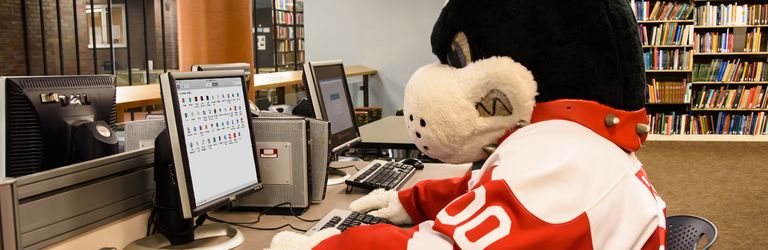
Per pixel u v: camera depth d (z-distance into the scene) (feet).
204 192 5.12
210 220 6.19
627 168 3.76
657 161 22.84
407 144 11.06
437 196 5.50
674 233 5.53
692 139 27.78
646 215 3.57
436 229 3.51
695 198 17.13
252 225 6.01
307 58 27.25
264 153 6.48
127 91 13.60
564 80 3.77
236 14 12.57
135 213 5.39
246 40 12.76
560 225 3.34
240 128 5.81
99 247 4.98
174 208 5.20
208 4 12.52
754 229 14.08
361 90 26.30
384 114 26.68
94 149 5.47
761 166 21.74
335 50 26.84
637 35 4.00
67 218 4.61
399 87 26.43
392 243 3.56
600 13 3.74
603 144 3.76
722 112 27.84
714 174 20.43
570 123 3.80
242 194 5.65
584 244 3.38
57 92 5.48
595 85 3.78
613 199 3.52
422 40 25.94
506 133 4.01
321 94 8.14
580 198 3.45
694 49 27.35
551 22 3.75
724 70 27.25
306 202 6.50
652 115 28.09
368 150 12.73
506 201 3.44
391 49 26.27
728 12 26.78
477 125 3.95
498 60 3.79
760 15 26.66
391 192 6.04
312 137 6.74
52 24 24.86
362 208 6.07
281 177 6.48
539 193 3.44
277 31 31.60
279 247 4.07
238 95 5.87
